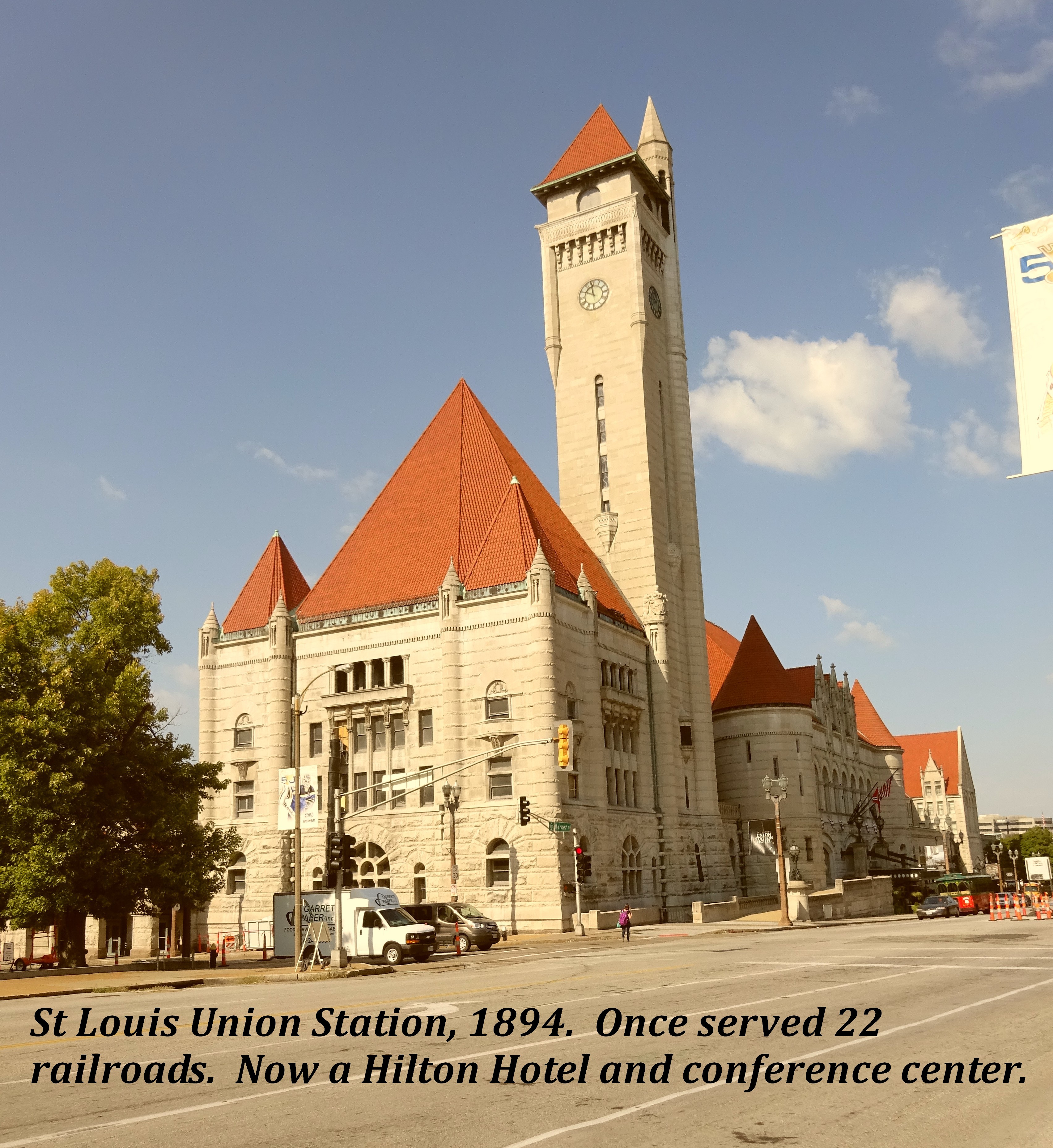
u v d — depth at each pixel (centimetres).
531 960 3950
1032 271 1563
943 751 17675
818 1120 1217
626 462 8394
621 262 8700
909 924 5925
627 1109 1285
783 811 9269
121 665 4897
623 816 6894
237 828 7006
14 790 4309
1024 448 1525
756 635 10000
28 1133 1217
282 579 7588
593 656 6812
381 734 6762
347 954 4206
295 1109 1317
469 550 6919
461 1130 1191
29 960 5653
